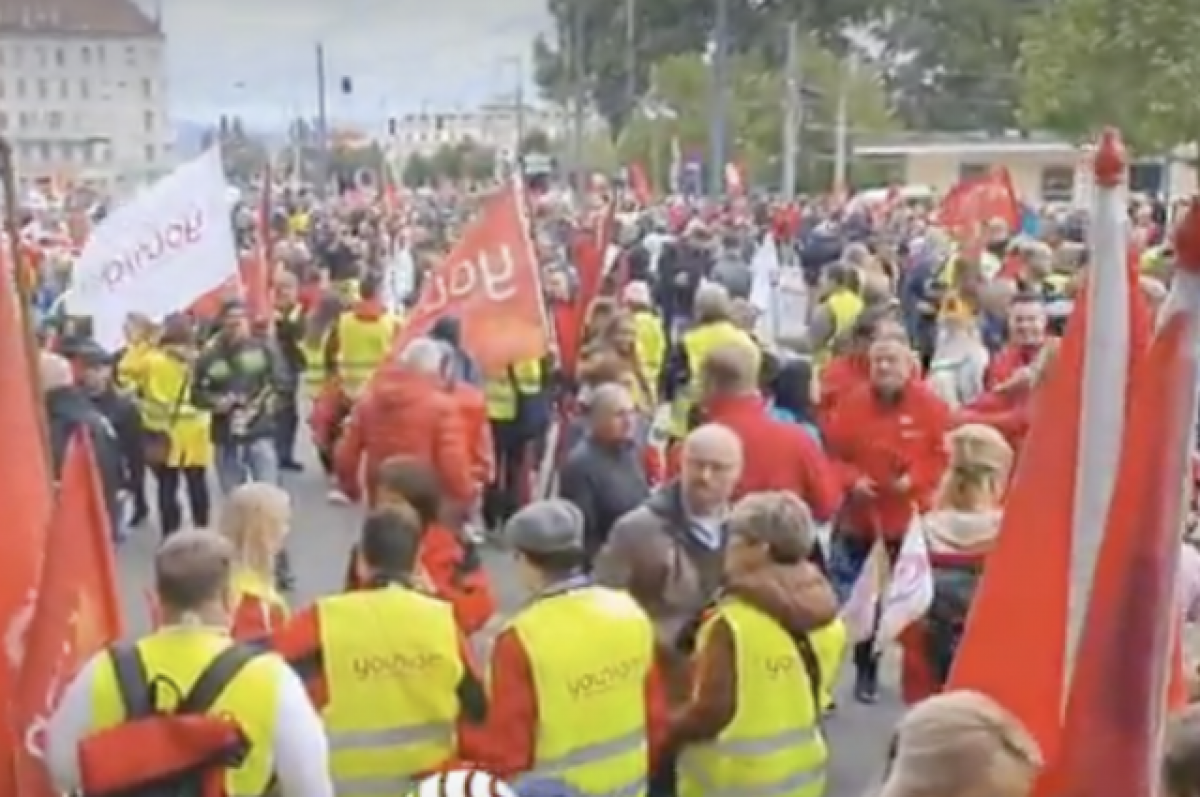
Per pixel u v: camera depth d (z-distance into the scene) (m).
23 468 5.75
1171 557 4.23
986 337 16.27
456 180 114.44
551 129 117.56
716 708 6.57
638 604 6.82
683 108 89.88
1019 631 4.84
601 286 17.47
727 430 8.05
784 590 6.66
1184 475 4.23
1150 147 47.88
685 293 30.62
